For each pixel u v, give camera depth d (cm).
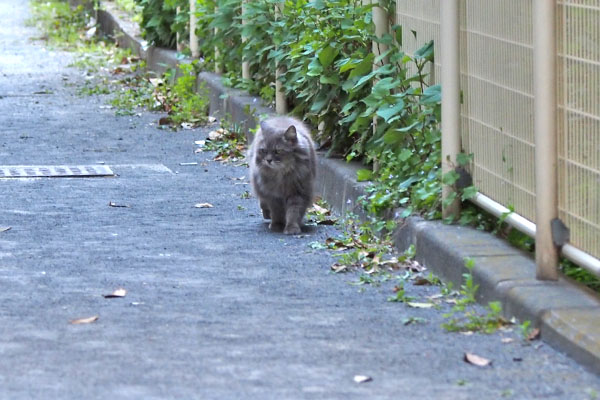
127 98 2120
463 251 890
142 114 2008
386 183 1131
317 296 874
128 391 643
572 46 781
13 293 873
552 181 805
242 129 1706
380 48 1199
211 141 1700
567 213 800
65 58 2759
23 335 756
